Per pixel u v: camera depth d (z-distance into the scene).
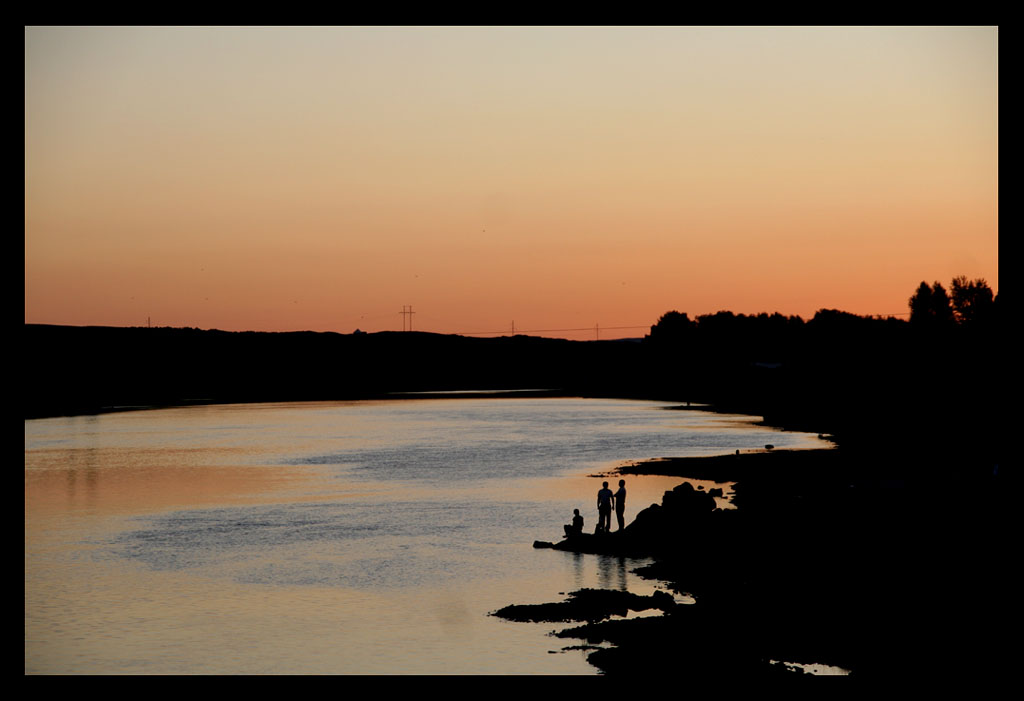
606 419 177.88
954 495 51.03
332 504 70.56
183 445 122.88
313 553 52.34
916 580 36.44
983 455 79.88
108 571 48.38
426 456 106.69
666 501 54.00
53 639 36.56
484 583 44.16
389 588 43.88
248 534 58.47
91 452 113.50
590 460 100.94
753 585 40.16
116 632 37.56
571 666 31.36
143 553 52.91
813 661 30.08
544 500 71.38
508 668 31.39
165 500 73.31
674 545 49.94
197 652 34.75
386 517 64.12
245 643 35.75
